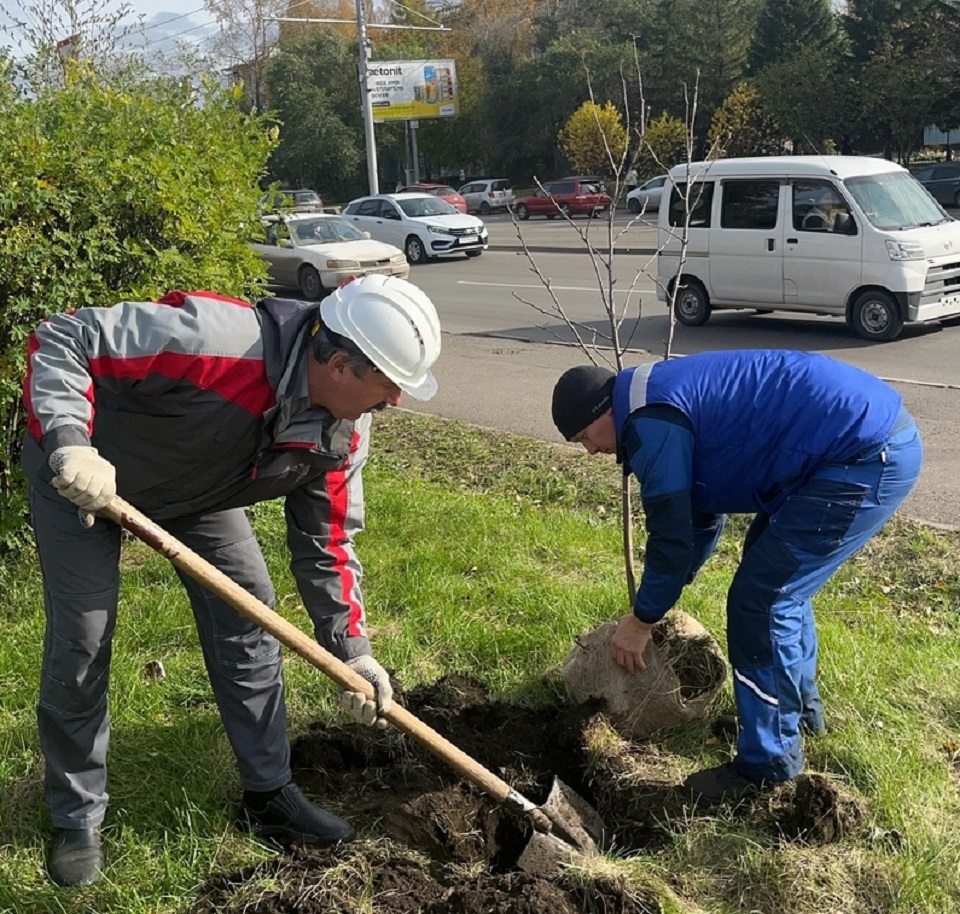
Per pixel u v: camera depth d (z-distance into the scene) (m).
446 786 3.44
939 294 11.55
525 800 3.04
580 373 3.12
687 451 3.00
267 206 6.48
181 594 4.77
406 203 24.36
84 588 2.84
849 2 43.94
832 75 39.31
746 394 3.04
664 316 14.31
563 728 3.61
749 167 12.45
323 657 2.72
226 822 3.20
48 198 4.80
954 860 2.95
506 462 7.25
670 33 44.34
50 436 2.46
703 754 3.57
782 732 3.17
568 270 20.27
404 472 7.16
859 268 11.60
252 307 2.78
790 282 12.27
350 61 58.25
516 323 14.37
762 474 3.08
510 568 5.10
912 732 3.57
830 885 2.88
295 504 3.05
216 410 2.67
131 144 5.45
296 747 3.59
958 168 29.56
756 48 43.78
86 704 2.92
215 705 3.90
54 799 3.01
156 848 3.10
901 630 4.43
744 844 3.04
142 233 5.40
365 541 5.54
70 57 10.70
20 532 5.23
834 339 11.95
